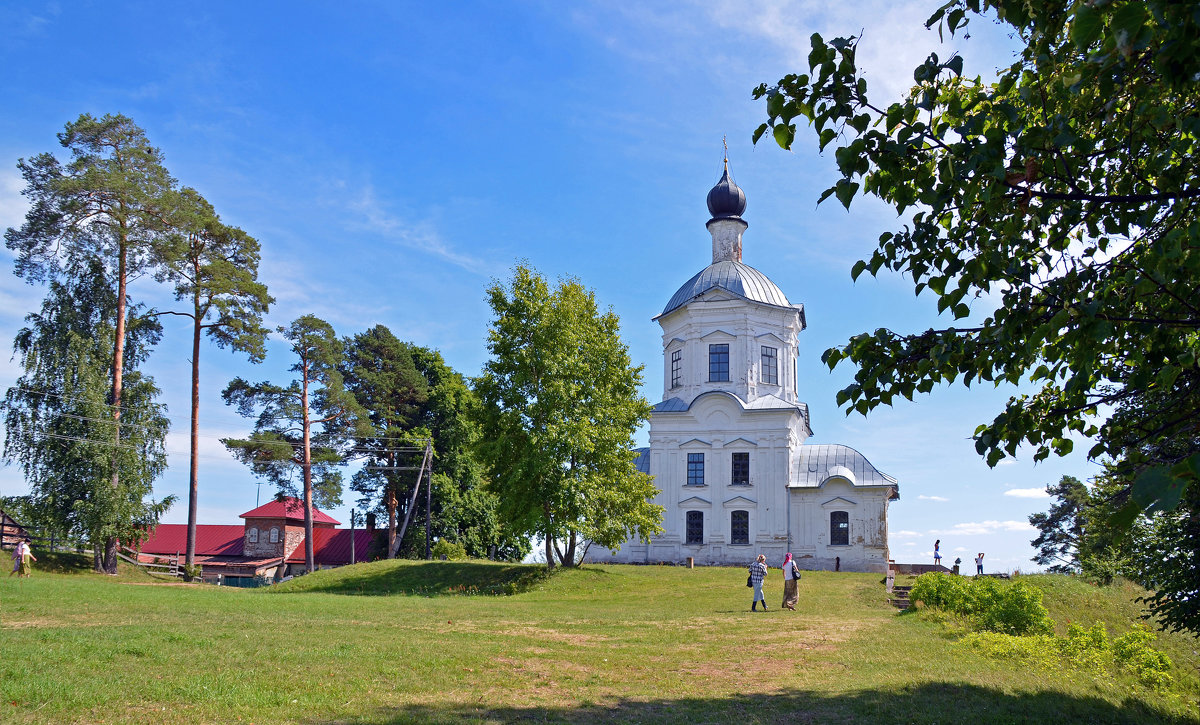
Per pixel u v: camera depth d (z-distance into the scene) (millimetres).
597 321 39844
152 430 45656
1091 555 35844
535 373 37562
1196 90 7023
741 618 23328
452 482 60094
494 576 38250
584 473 37594
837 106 7020
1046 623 20594
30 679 10336
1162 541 13852
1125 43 4621
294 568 68625
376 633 17062
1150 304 7980
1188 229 6148
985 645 17125
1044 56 6867
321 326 54250
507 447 37312
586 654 15594
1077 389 6801
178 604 23188
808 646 17406
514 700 11227
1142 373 7656
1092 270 7625
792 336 52719
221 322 47750
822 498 48438
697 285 53688
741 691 12508
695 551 49031
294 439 53062
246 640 14781
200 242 47062
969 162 6656
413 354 66750
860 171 7242
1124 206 7562
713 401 50094
